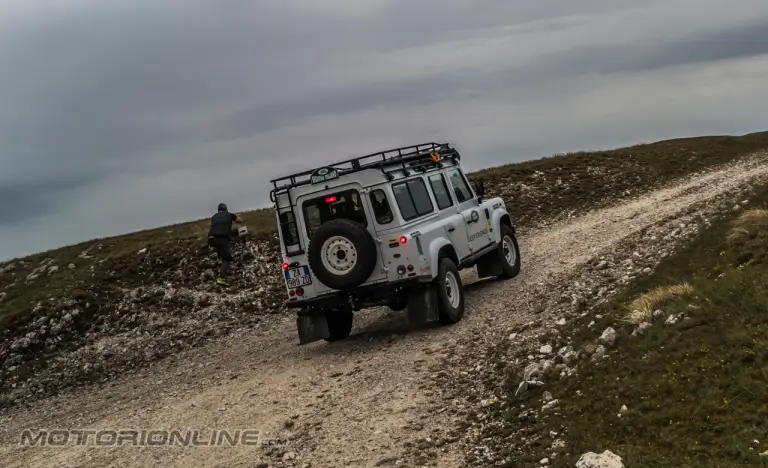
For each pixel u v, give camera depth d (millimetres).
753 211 11062
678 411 6125
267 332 16234
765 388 5926
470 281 16125
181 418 10133
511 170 32000
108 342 17391
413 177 12430
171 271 21297
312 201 11953
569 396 7340
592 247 16062
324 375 10688
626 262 12633
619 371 7336
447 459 6949
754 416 5656
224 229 19438
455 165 14508
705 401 6090
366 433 8039
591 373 7617
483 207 14719
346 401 9242
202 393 11438
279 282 19969
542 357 8844
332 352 12188
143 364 15922
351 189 11680
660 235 14102
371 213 11578
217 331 17188
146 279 21031
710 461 5270
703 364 6711
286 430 8641
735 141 41625
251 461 7895
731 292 7973
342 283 11375
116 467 8508
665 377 6773
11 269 25250
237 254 21953
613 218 20922
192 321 17984
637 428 6164
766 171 22750
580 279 12578
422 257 11500
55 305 19328
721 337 7051
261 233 23516
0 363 17078
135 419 10781
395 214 11461
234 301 18922
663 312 8391
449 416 8016
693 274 9641
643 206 22312
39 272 23578
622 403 6676
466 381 8969
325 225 11406
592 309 10023
